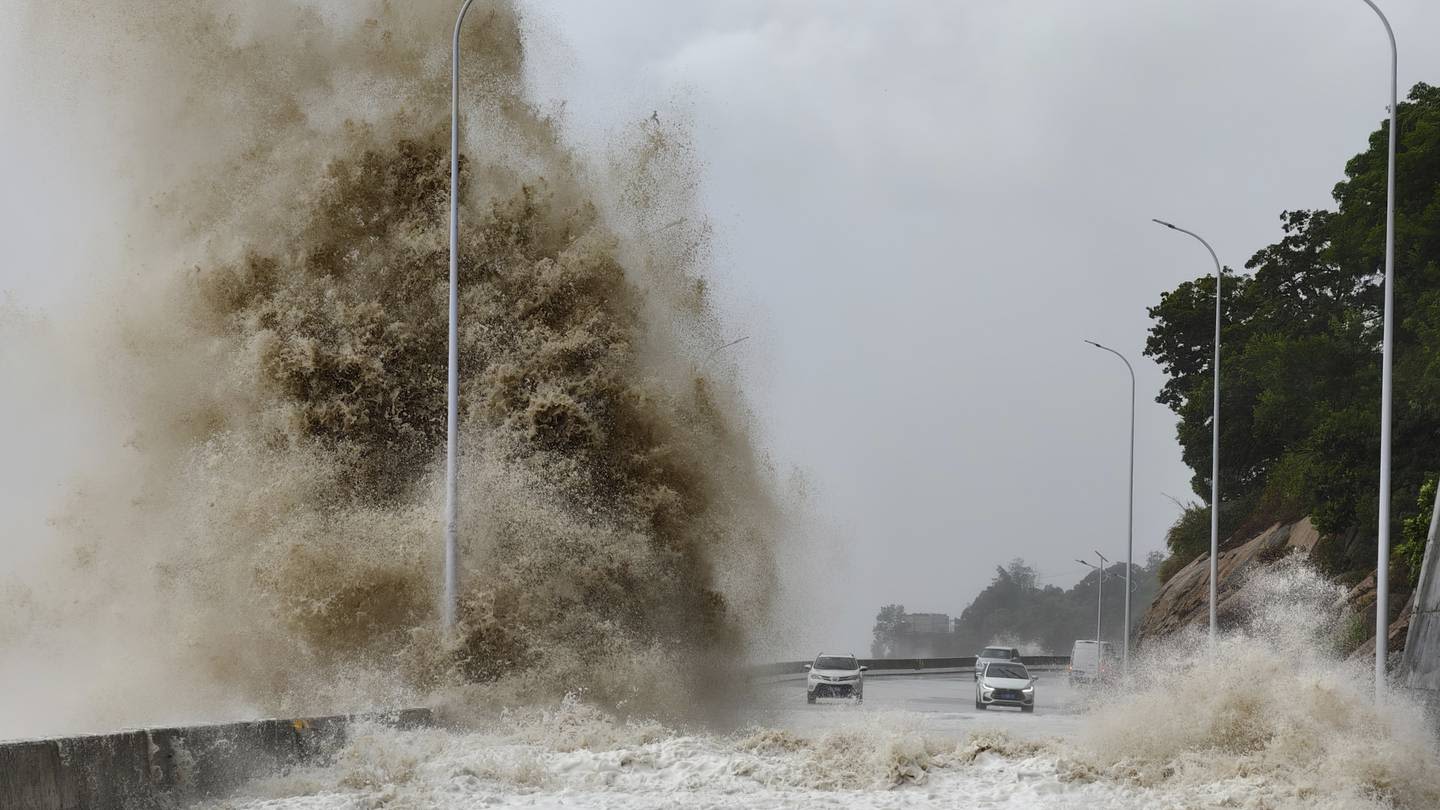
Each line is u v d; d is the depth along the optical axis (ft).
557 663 119.75
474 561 124.98
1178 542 392.06
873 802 65.16
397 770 71.67
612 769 75.25
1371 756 70.23
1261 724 76.84
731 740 94.89
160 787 62.90
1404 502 227.81
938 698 245.45
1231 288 361.92
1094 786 70.95
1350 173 282.97
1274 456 336.49
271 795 67.77
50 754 55.11
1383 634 119.44
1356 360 281.95
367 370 132.46
